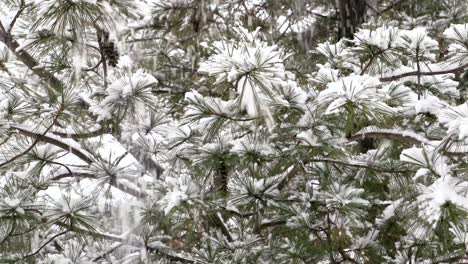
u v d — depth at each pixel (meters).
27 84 3.27
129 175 3.42
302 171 3.42
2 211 2.85
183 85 5.18
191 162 3.40
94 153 3.53
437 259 3.24
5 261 3.13
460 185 2.20
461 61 3.22
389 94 3.10
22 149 3.31
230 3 5.87
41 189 3.32
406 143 3.23
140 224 3.51
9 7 3.26
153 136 3.51
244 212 3.72
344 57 3.66
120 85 3.12
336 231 3.28
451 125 2.09
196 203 3.21
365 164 3.46
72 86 3.29
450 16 5.79
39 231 3.27
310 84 3.72
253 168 3.19
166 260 3.85
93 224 3.07
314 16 6.34
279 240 3.79
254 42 2.58
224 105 2.79
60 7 2.54
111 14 2.67
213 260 3.70
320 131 3.04
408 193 3.21
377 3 6.39
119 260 3.61
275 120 2.96
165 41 5.45
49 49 3.00
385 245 3.65
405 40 3.23
